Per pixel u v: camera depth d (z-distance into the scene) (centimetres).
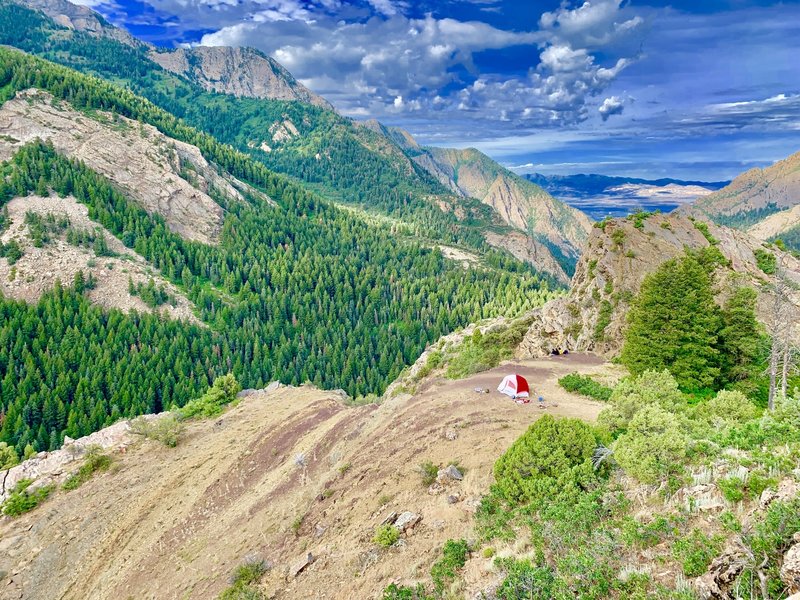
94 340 12544
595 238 7262
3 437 9562
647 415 2333
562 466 2320
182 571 3303
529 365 5666
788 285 5356
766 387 4562
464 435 3566
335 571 2434
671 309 4597
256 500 4022
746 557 1173
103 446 5928
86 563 3844
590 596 1397
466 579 1881
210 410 7219
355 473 3578
